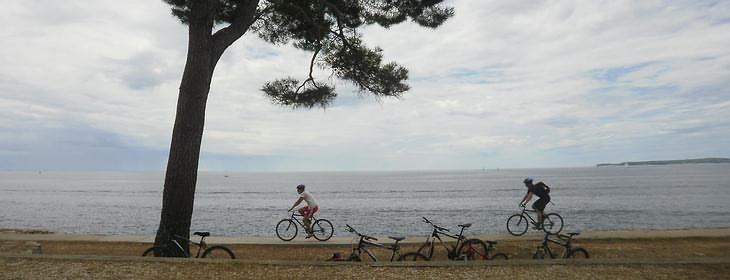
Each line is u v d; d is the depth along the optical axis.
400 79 12.38
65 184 142.38
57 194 79.06
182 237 8.88
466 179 175.00
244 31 10.47
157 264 7.73
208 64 9.72
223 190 99.06
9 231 16.75
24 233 16.19
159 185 133.00
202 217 35.41
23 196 71.75
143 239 13.83
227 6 11.51
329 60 12.73
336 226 28.30
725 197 53.25
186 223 9.39
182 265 7.69
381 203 52.94
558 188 83.38
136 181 185.62
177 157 9.39
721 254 10.99
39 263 7.71
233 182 173.62
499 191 80.44
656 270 7.09
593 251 11.48
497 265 7.57
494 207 44.59
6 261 7.80
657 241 12.84
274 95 12.62
